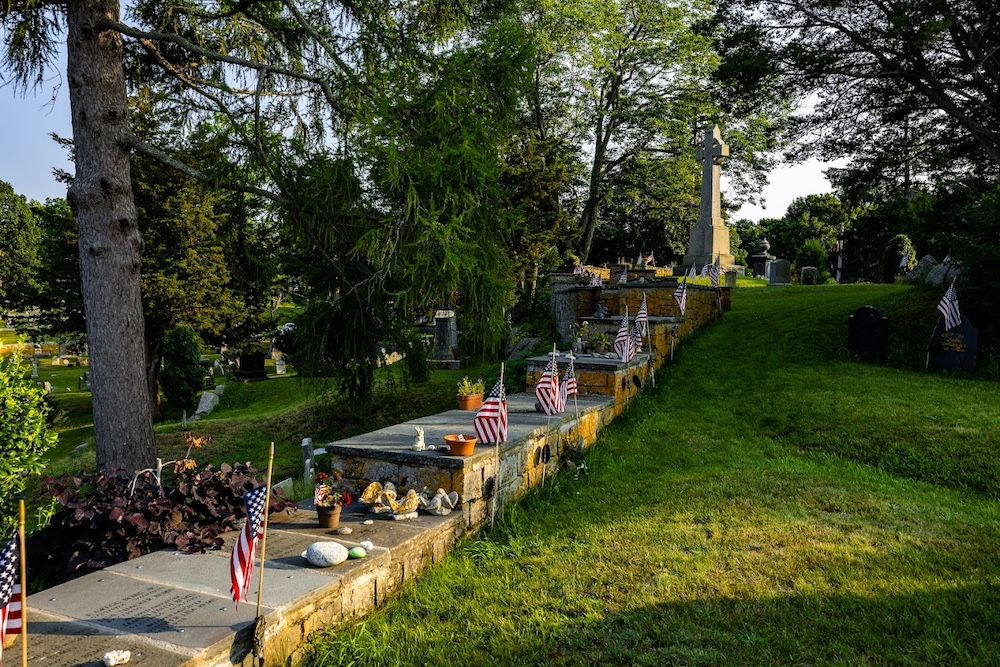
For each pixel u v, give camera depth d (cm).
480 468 609
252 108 936
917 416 882
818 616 432
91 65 742
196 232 1877
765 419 959
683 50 2786
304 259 943
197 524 504
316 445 1189
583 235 3195
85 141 745
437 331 1828
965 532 571
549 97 2967
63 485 534
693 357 1307
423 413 1277
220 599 386
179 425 1502
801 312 1573
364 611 446
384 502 568
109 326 750
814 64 1546
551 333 1659
